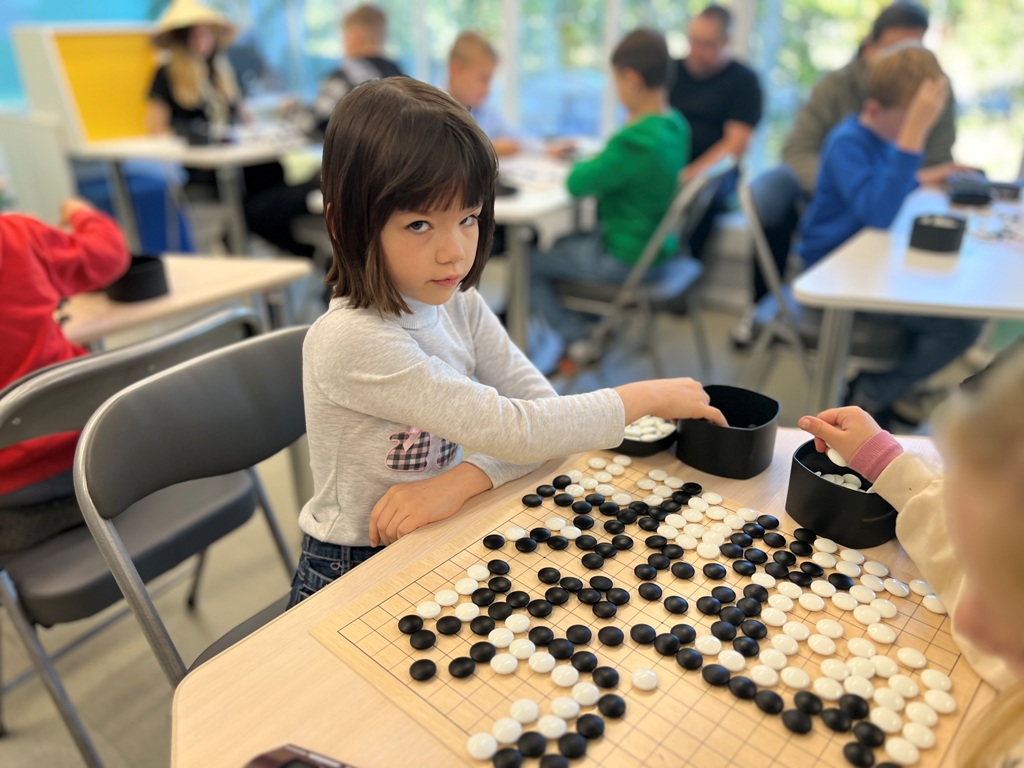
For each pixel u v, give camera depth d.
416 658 0.62
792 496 0.80
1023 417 0.35
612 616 0.66
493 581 0.70
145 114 3.90
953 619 0.63
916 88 1.99
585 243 2.59
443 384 0.83
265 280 1.80
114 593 1.14
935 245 1.76
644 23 3.56
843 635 0.64
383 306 0.81
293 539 1.96
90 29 3.57
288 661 0.62
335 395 0.85
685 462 0.92
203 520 1.25
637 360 3.07
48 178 3.73
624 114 3.78
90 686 1.50
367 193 0.74
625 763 0.52
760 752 0.53
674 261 2.67
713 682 0.59
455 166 0.74
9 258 1.21
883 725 0.55
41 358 1.24
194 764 0.53
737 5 3.33
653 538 0.76
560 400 0.88
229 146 3.38
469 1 4.14
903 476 0.74
